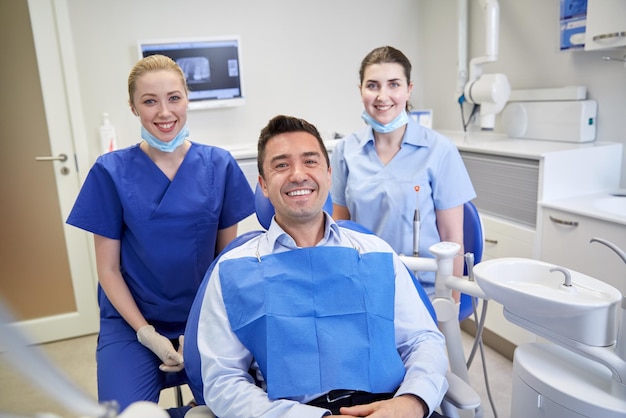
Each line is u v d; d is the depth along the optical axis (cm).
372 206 173
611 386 109
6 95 257
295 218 121
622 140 220
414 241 152
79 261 282
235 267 120
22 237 274
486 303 148
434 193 172
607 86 222
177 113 147
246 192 169
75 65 262
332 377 111
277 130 122
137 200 152
